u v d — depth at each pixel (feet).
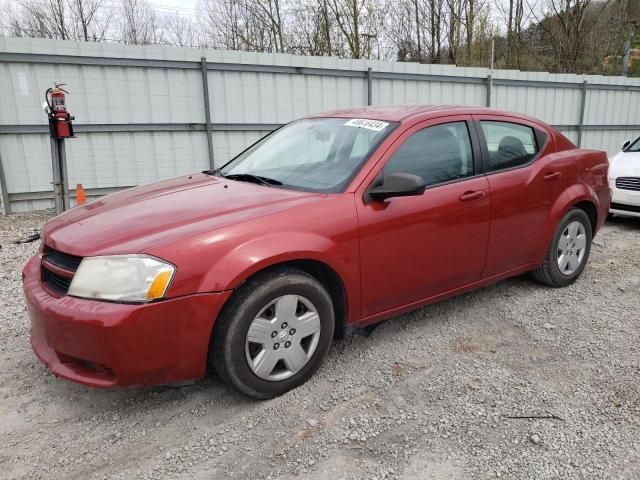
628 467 7.66
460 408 9.15
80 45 27.43
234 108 32.07
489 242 12.32
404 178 9.74
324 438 8.37
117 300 7.89
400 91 37.37
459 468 7.66
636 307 13.71
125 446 8.24
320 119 13.08
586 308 13.58
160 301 7.94
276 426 8.68
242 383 8.90
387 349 11.34
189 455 8.01
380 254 10.23
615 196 23.62
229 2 76.18
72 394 9.70
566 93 45.60
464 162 12.01
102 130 28.89
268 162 12.21
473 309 13.50
